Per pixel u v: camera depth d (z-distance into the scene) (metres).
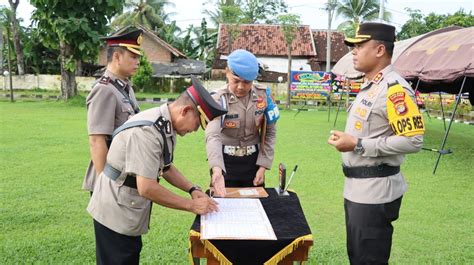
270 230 2.27
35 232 4.27
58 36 17.86
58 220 4.62
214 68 29.12
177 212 4.97
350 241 2.80
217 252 2.17
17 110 15.80
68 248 3.90
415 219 4.91
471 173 7.18
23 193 5.52
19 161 7.31
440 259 3.86
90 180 3.13
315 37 30.53
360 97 2.78
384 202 2.64
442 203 5.51
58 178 6.29
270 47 29.00
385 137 2.59
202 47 34.12
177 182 2.59
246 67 3.04
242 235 2.19
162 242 4.07
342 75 12.80
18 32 29.14
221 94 3.23
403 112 2.50
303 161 7.86
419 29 29.59
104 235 2.47
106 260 2.50
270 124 3.38
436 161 8.01
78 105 17.92
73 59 18.33
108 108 2.91
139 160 2.23
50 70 31.38
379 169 2.66
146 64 28.72
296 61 28.89
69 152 8.12
